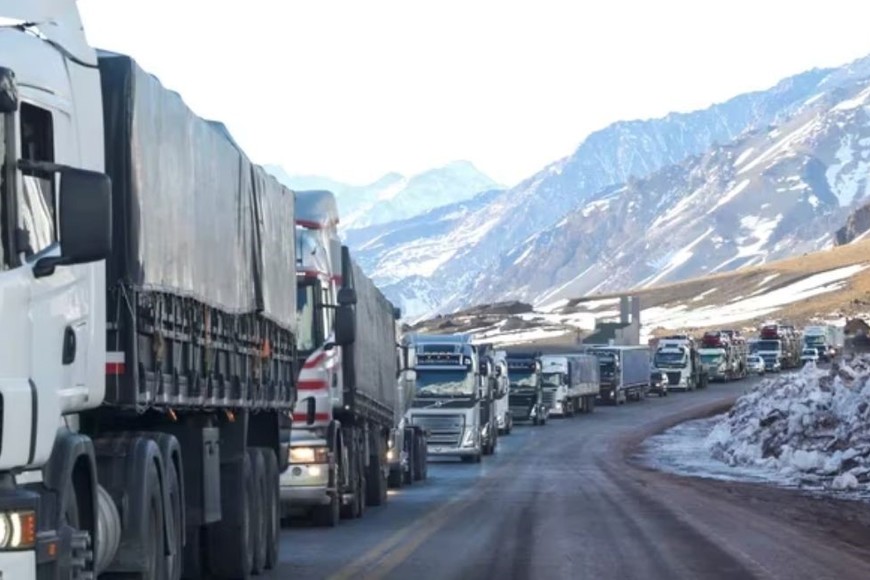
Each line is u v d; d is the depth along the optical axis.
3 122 10.62
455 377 58.44
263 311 20.92
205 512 17.38
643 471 52.59
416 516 31.45
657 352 133.25
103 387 13.21
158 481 14.71
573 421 95.88
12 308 10.60
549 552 23.38
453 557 22.53
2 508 10.32
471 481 46.38
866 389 53.75
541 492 40.31
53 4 12.61
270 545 20.91
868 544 25.39
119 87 14.18
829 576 20.41
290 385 23.88
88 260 10.84
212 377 17.78
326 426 27.52
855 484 41.38
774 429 57.47
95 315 12.95
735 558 22.62
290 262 24.17
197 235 17.00
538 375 90.94
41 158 11.76
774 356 163.38
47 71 11.92
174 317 15.88
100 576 14.01
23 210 10.97
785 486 43.09
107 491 13.94
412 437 44.44
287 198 23.97
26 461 10.77
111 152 14.12
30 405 10.81
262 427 22.14
